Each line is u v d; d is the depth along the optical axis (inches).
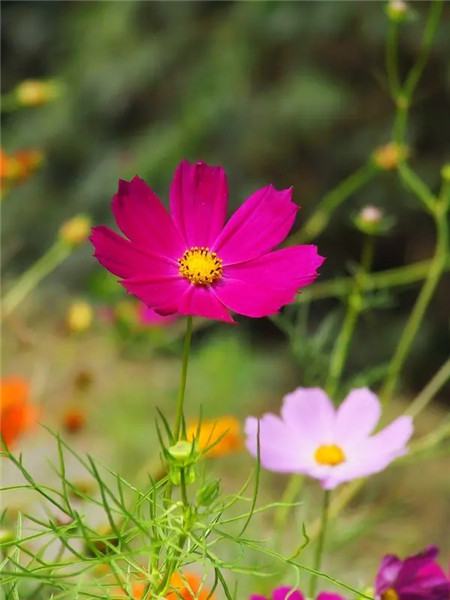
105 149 155.1
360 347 128.3
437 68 131.5
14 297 48.1
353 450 31.7
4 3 180.1
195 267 27.7
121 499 26.4
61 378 80.9
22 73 173.5
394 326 128.1
